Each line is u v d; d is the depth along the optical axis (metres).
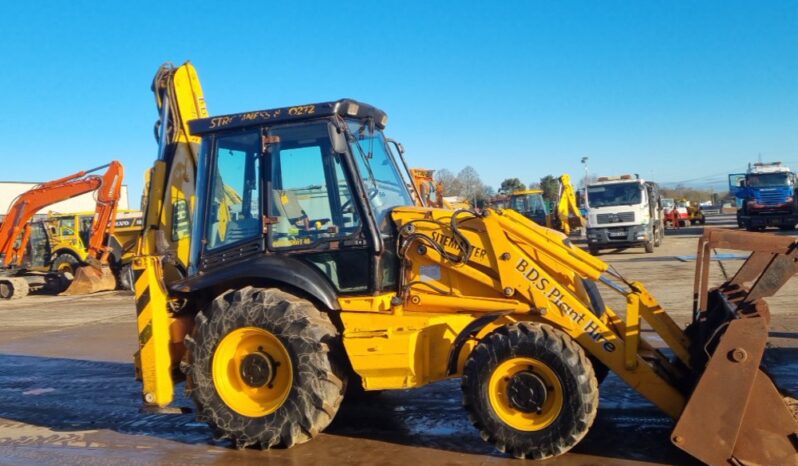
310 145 5.20
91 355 9.42
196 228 5.50
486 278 4.98
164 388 5.36
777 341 7.80
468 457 4.81
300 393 4.87
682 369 4.95
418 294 5.11
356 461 4.82
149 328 5.30
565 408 4.46
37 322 13.45
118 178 18.67
